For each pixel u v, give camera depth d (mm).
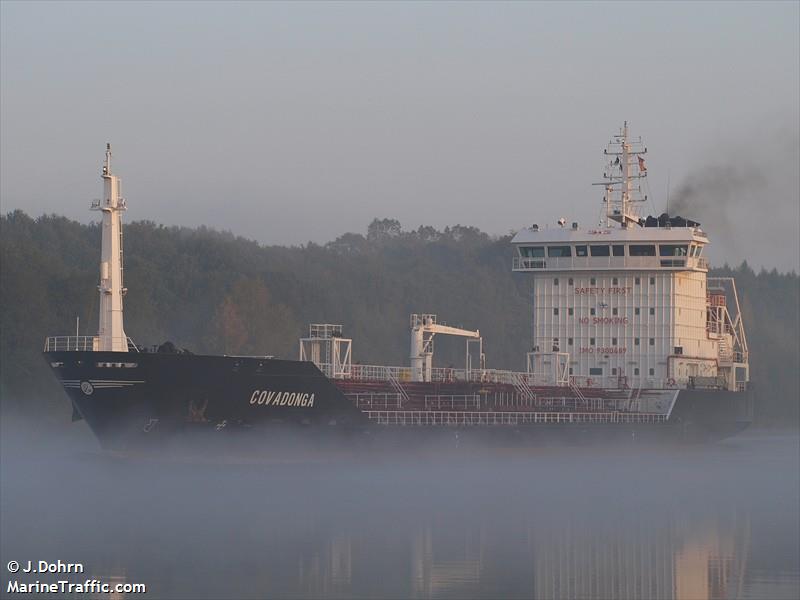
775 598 171500
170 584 176625
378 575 182625
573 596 172125
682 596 172250
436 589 175250
